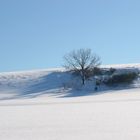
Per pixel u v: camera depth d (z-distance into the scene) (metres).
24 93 84.12
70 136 12.70
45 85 91.06
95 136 12.56
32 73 107.88
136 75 82.06
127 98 43.00
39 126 15.98
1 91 90.62
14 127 15.88
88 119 18.23
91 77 86.44
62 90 79.12
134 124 15.60
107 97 49.12
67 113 22.44
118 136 12.44
